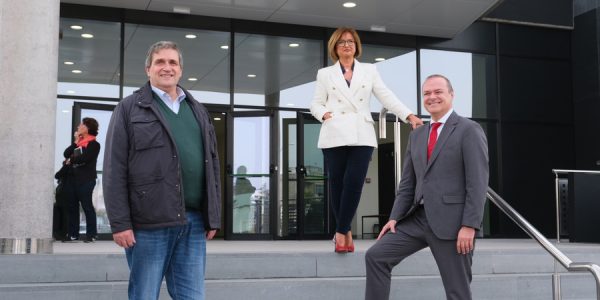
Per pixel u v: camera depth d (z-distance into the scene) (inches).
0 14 205.6
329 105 183.0
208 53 395.9
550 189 443.5
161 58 111.9
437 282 186.1
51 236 205.8
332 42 186.9
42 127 204.5
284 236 399.9
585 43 446.9
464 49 438.6
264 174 400.2
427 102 138.3
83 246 282.0
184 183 111.3
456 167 132.6
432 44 434.3
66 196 321.1
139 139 107.1
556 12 448.1
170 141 109.0
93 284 165.0
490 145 438.9
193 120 114.4
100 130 370.0
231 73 397.4
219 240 402.3
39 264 169.9
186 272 113.7
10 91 202.5
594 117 438.3
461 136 132.6
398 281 183.2
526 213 438.0
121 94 376.8
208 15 391.2
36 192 201.6
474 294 189.5
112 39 378.0
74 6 370.9
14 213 198.8
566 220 375.6
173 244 112.3
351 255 189.6
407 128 534.6
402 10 379.9
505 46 446.6
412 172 143.8
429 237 134.0
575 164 450.6
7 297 156.3
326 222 404.8
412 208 138.2
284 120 406.6
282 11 382.6
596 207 335.9
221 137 525.3
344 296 180.5
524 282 194.9
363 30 419.5
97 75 374.9
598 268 125.5
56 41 212.1
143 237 107.6
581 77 449.4
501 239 418.3
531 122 446.0
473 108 438.6
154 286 108.6
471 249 129.7
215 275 180.1
